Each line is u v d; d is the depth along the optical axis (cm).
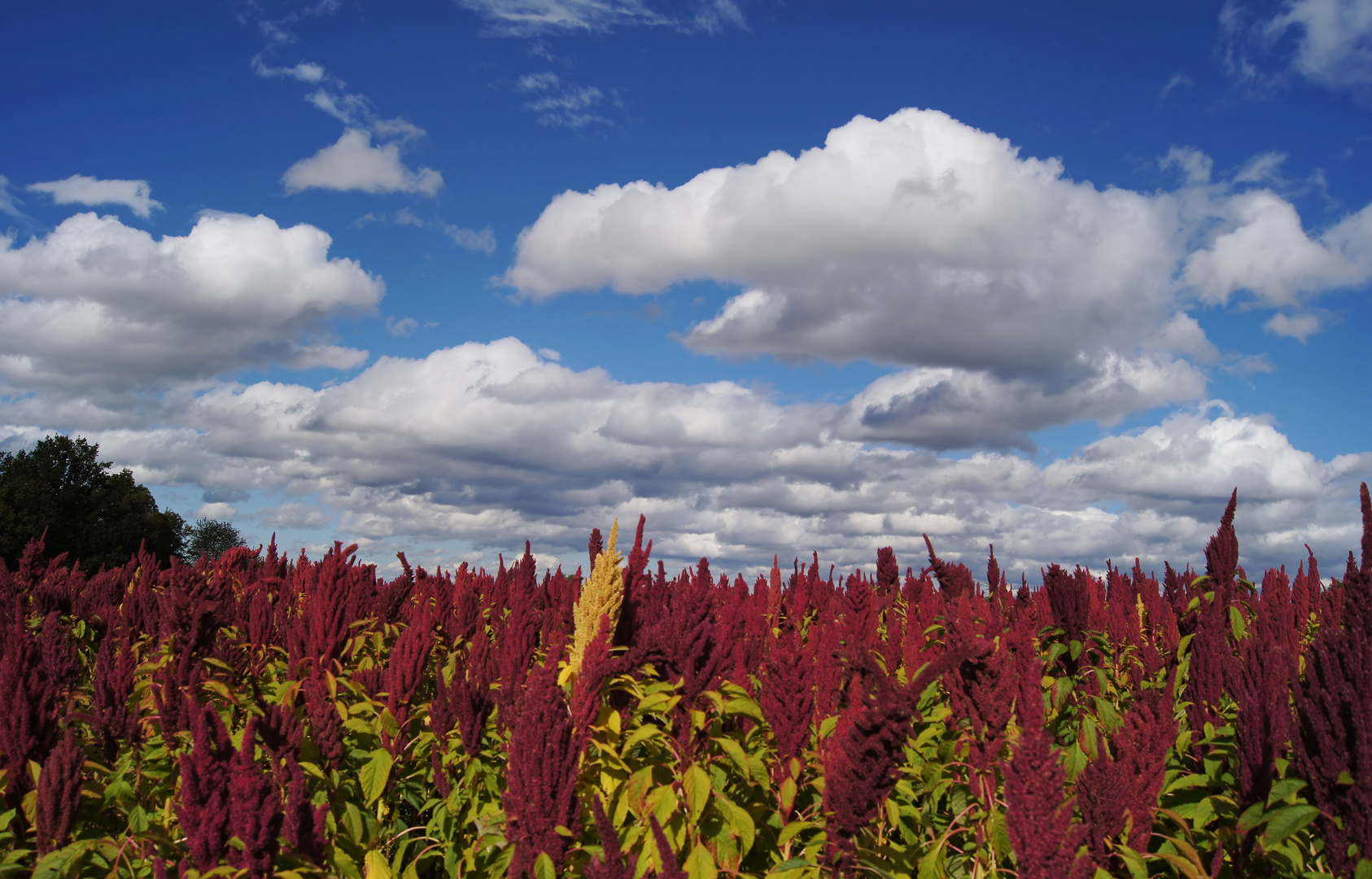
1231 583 826
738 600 916
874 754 362
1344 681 391
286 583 975
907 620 759
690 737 432
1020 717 334
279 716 445
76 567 1070
